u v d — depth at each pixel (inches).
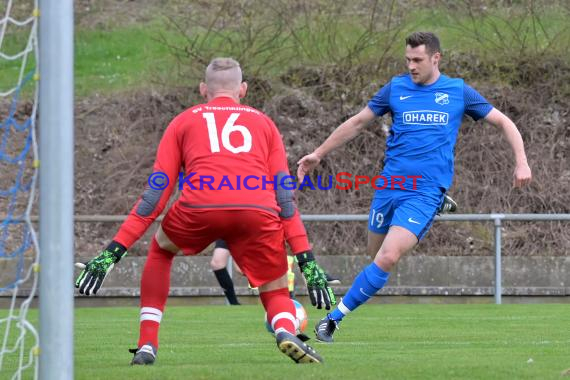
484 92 1984.5
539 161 1883.6
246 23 2006.6
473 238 1780.3
